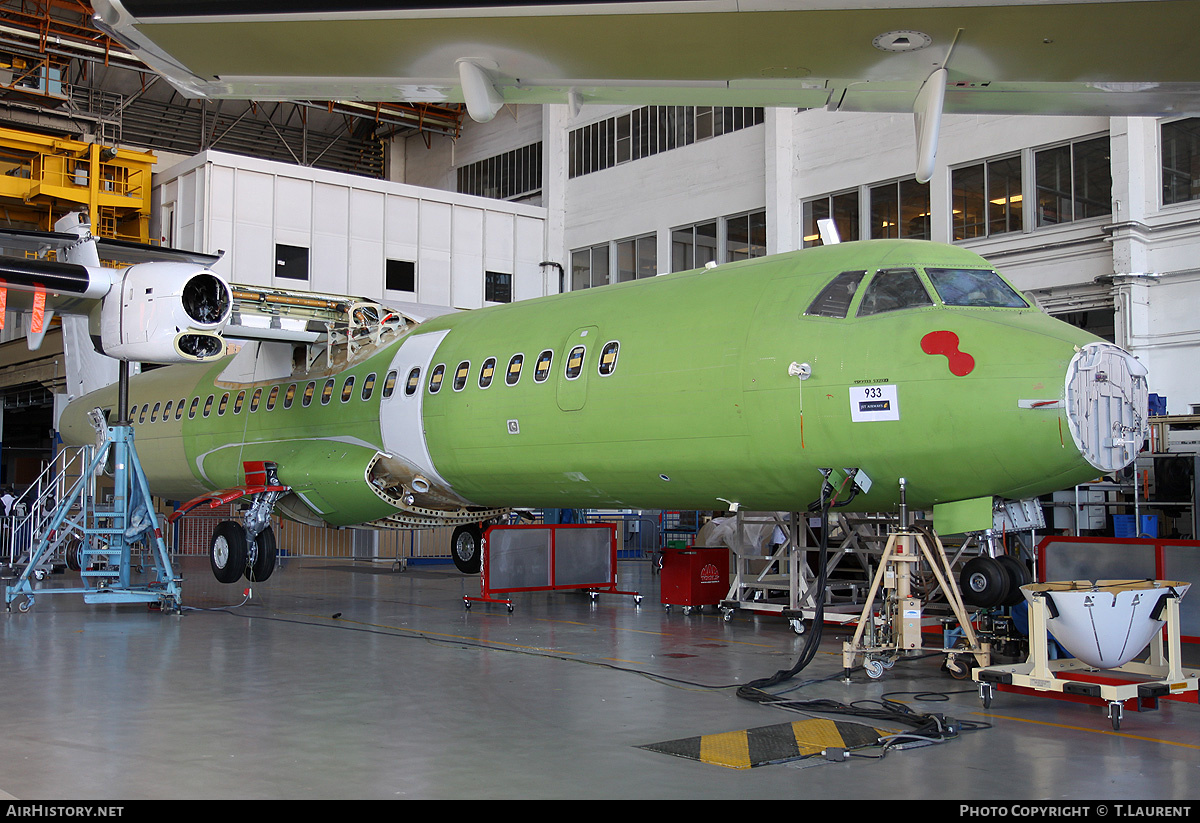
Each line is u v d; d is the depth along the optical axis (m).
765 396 9.75
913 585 11.29
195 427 18.33
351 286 29.94
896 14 6.26
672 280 11.65
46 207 32.44
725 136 27.41
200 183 28.31
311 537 28.36
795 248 25.19
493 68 7.31
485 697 8.20
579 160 32.06
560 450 11.75
